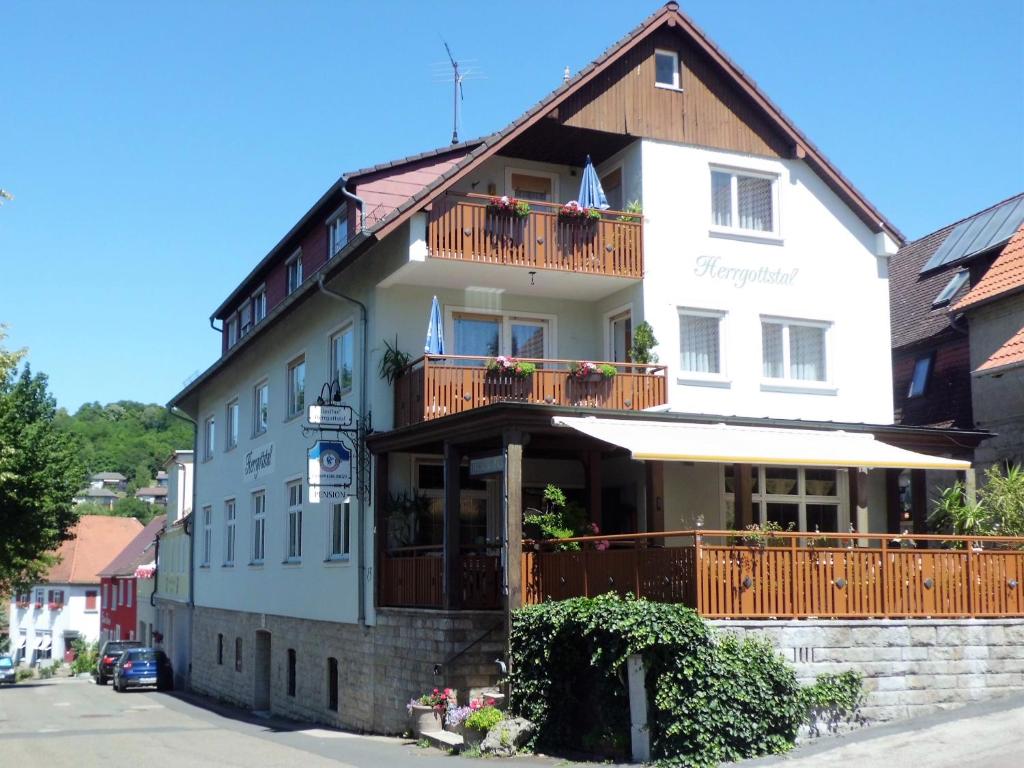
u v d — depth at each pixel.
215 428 36.56
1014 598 17.36
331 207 26.58
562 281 22.62
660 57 23.70
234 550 33.41
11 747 20.30
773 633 15.81
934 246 31.52
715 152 23.75
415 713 18.86
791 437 20.28
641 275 22.62
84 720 27.50
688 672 14.83
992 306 25.19
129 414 163.62
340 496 22.16
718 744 14.74
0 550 45.56
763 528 18.55
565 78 22.55
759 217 24.25
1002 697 16.91
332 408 22.31
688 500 22.56
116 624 70.12
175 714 29.31
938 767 13.18
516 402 17.94
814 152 24.42
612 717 15.72
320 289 23.61
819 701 15.65
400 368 21.94
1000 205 29.92
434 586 19.64
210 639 36.00
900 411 28.12
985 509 20.78
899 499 24.16
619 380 21.55
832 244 24.72
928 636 16.62
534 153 23.84
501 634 19.12
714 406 22.97
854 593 16.41
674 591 15.99
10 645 93.94
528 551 19.22
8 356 25.89
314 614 25.44
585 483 22.34
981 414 25.30
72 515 49.62
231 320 36.81
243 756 17.91
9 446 43.78
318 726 24.28
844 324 24.58
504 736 16.64
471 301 23.06
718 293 23.31
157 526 69.25
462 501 22.86
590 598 16.91
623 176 23.73
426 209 20.88
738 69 23.91
